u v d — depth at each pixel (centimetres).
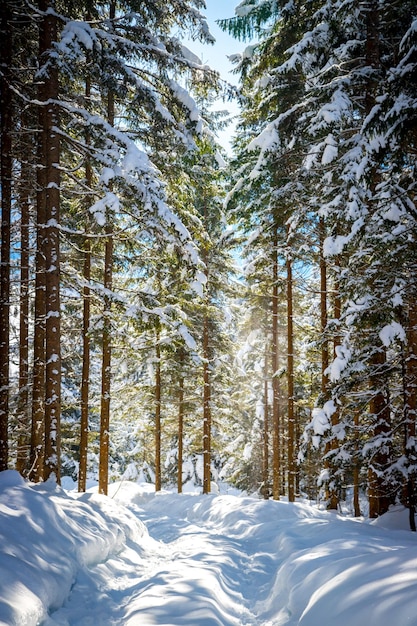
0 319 937
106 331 1248
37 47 1155
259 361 2391
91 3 1084
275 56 1406
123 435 3300
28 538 548
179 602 496
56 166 984
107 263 1381
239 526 1132
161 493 2136
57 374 927
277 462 1819
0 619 354
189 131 1162
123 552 805
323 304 1488
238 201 1609
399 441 1205
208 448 1959
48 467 894
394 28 1177
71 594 534
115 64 974
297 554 666
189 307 1852
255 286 1923
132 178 949
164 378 2289
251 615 559
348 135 1253
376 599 355
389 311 930
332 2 1161
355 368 1051
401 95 861
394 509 1041
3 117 1003
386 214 924
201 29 1127
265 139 1266
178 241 1084
